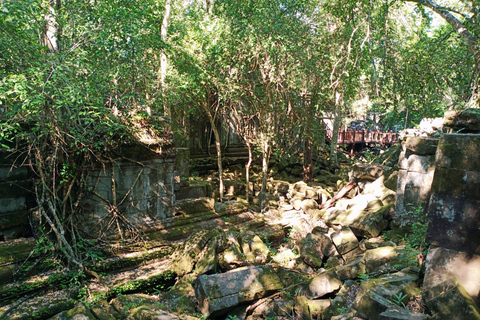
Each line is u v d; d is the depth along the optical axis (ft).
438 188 10.57
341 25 33.68
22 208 19.35
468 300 9.02
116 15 18.39
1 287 16.97
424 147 18.19
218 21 30.42
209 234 22.24
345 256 20.31
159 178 24.77
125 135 22.11
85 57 18.37
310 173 47.09
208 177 43.60
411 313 9.96
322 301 16.07
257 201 35.96
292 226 29.50
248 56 33.12
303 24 35.96
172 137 25.35
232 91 31.35
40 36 18.43
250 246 23.13
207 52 29.37
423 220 17.04
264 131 36.96
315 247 21.62
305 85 37.06
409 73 29.01
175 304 17.69
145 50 24.34
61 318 14.35
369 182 27.86
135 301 17.58
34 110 16.52
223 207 30.42
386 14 25.32
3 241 18.69
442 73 27.91
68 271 18.95
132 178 23.20
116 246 21.77
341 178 46.29
